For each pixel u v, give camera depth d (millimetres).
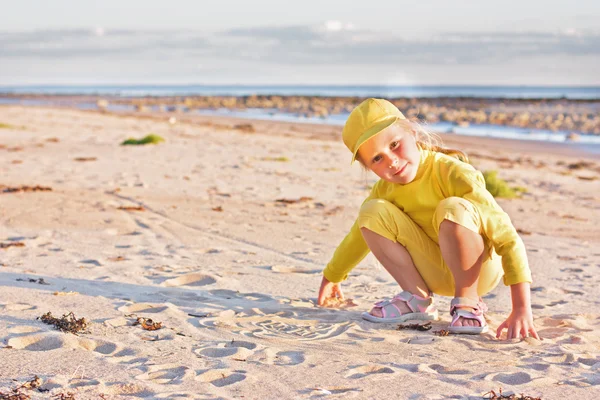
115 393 2826
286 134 23281
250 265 5535
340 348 3512
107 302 4234
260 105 50750
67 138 17438
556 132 28016
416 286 4016
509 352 3490
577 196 11445
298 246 6375
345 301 4508
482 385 2965
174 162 13141
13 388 2820
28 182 9914
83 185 9812
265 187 10414
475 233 3609
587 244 7152
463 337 3740
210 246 6273
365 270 5492
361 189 10602
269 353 3365
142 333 3664
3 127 19656
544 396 2852
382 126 3609
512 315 3713
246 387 2896
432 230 3900
